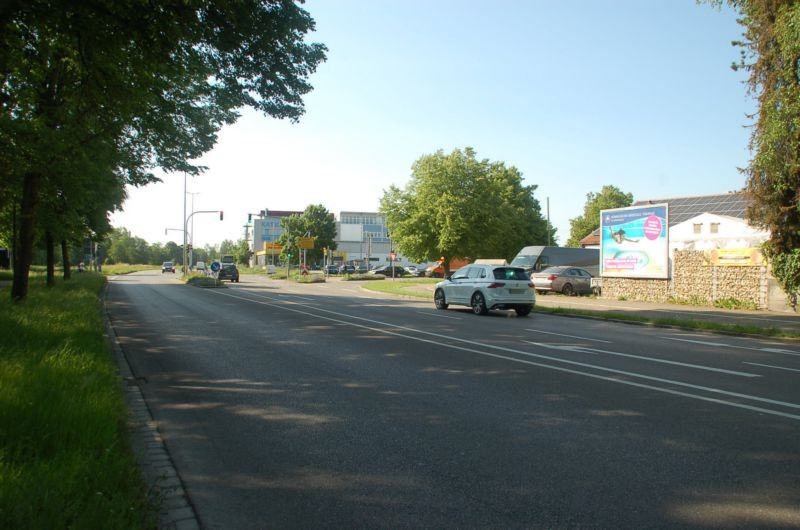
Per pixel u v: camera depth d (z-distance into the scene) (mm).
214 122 18375
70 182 15492
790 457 5000
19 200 17656
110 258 143625
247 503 4031
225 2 9602
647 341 13148
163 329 14109
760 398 7238
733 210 53219
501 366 9266
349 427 5852
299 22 11258
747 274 23547
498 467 4723
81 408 4973
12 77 11102
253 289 36812
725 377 8664
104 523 3131
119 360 9602
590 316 19281
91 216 28969
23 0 8172
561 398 7117
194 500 4070
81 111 13062
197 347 11180
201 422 6043
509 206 55375
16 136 11680
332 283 50312
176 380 8117
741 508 3961
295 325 15125
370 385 7805
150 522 3422
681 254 26125
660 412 6488
